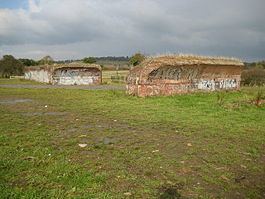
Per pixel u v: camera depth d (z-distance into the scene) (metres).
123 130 12.34
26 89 36.16
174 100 22.80
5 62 80.88
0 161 7.70
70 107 19.50
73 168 7.37
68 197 5.81
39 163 7.71
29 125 13.04
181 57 27.30
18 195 5.80
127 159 8.38
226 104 20.34
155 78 25.44
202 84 29.03
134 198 5.98
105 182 6.66
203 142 10.61
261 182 7.29
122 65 97.69
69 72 50.34
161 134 11.66
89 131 12.03
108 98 24.80
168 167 7.89
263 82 44.31
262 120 15.35
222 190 6.66
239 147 10.17
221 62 30.52
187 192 6.42
